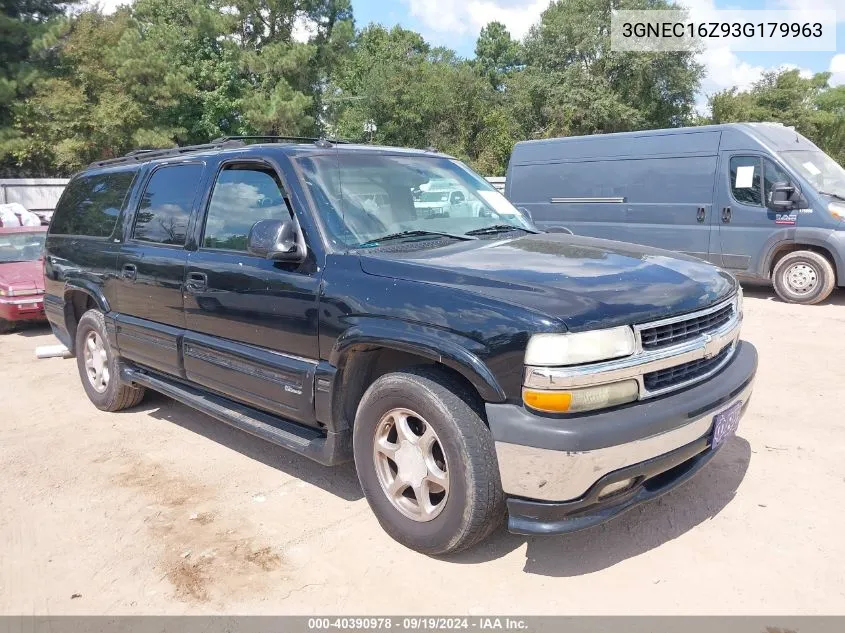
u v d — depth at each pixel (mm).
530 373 2848
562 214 12234
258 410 4312
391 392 3299
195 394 4707
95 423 5465
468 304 3061
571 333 2826
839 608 2943
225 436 5121
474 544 3281
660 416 2967
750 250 10234
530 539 3541
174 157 5000
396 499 3443
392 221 3994
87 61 27484
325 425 3674
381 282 3377
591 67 40375
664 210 11023
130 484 4312
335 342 3498
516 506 2977
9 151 26141
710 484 4082
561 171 12211
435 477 3221
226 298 4129
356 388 3625
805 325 8445
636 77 39219
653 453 2979
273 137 4824
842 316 8977
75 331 6121
